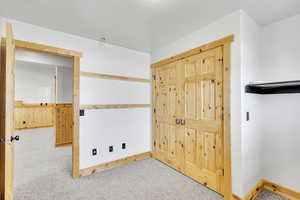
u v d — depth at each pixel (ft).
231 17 6.17
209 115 7.06
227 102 6.26
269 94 6.95
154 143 10.70
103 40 8.87
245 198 5.92
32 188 7.01
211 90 6.97
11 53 5.33
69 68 15.20
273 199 6.29
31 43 7.00
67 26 7.31
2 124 6.13
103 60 9.16
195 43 7.73
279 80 6.61
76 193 6.66
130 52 10.32
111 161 9.30
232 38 6.06
